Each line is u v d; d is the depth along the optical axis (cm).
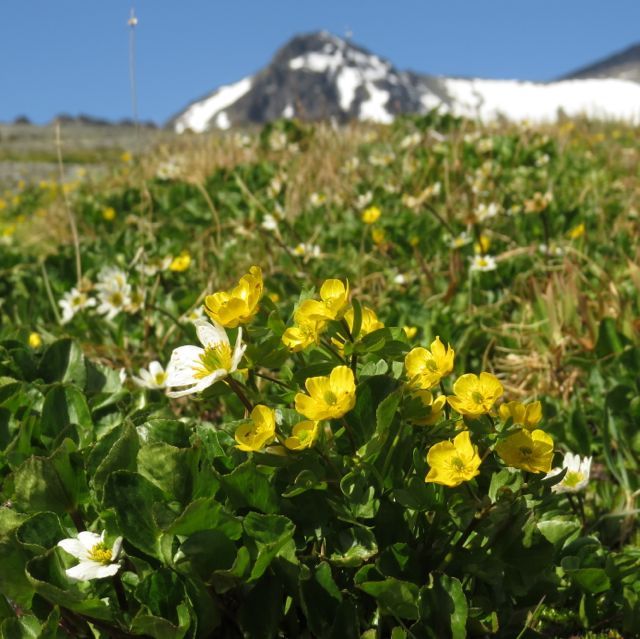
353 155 225
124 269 126
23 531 46
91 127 932
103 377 73
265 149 245
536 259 121
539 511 57
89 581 46
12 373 71
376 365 48
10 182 447
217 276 124
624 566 54
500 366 93
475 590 48
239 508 47
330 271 123
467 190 162
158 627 42
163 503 44
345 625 44
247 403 46
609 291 104
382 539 47
